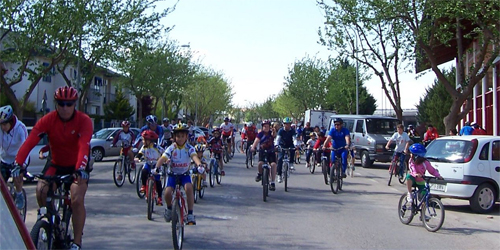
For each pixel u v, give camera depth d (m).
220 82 72.31
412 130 20.23
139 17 24.34
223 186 14.58
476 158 10.86
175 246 6.68
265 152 12.08
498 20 15.66
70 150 5.72
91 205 10.69
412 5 18.53
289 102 82.50
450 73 44.81
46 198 5.29
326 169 15.00
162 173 8.98
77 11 21.48
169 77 47.16
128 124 14.10
